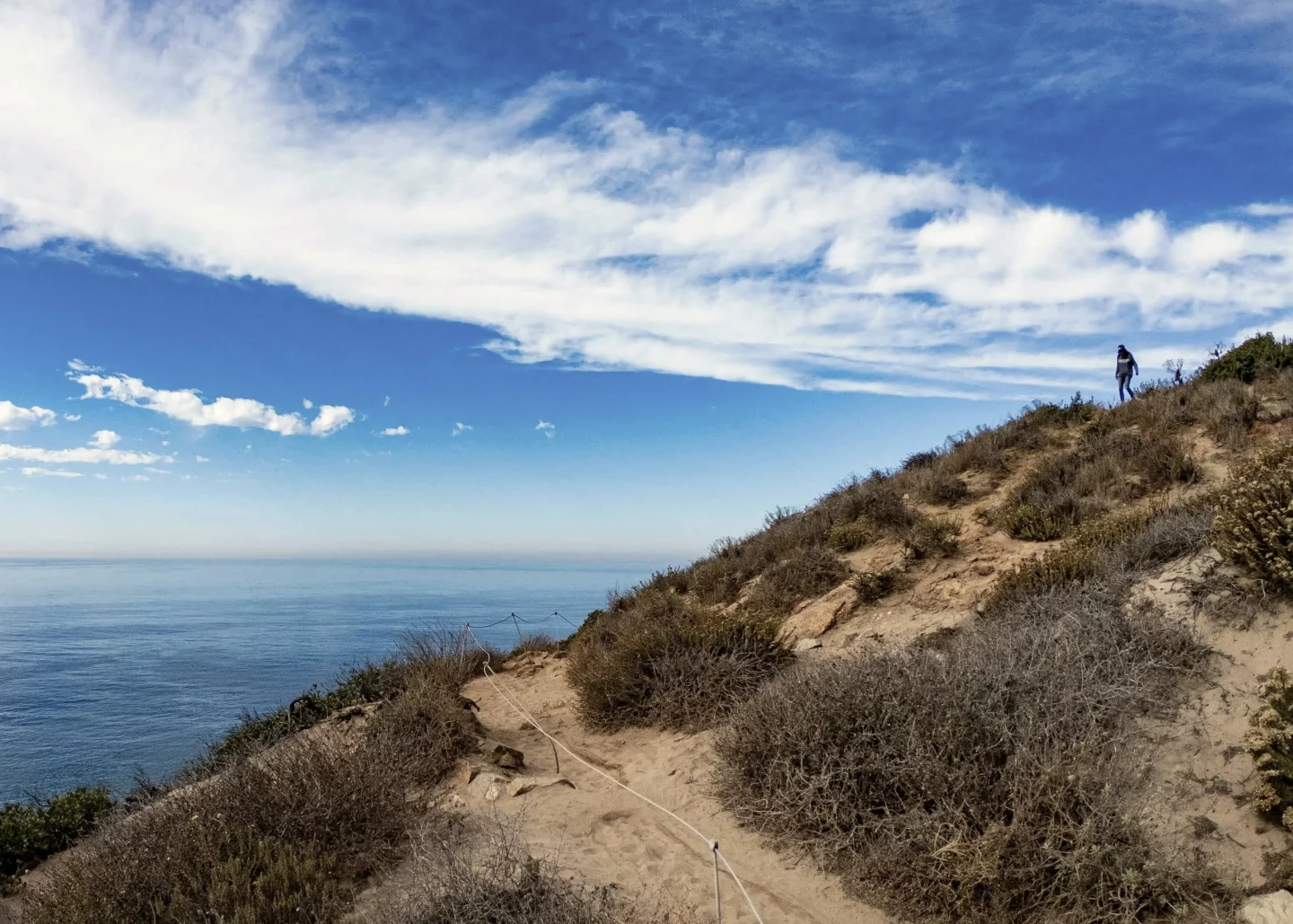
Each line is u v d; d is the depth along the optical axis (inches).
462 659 514.9
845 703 221.0
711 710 313.3
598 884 197.0
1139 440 472.1
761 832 219.9
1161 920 151.5
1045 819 169.9
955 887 169.8
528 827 236.1
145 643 5285.4
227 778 231.5
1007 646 238.8
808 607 412.5
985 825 173.5
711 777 253.4
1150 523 311.6
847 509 522.6
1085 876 156.7
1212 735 193.3
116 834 216.5
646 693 341.7
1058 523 412.8
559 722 377.7
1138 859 158.6
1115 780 179.2
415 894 170.9
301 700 407.5
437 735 301.6
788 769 215.3
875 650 285.1
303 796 215.9
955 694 206.4
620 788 271.0
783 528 558.3
